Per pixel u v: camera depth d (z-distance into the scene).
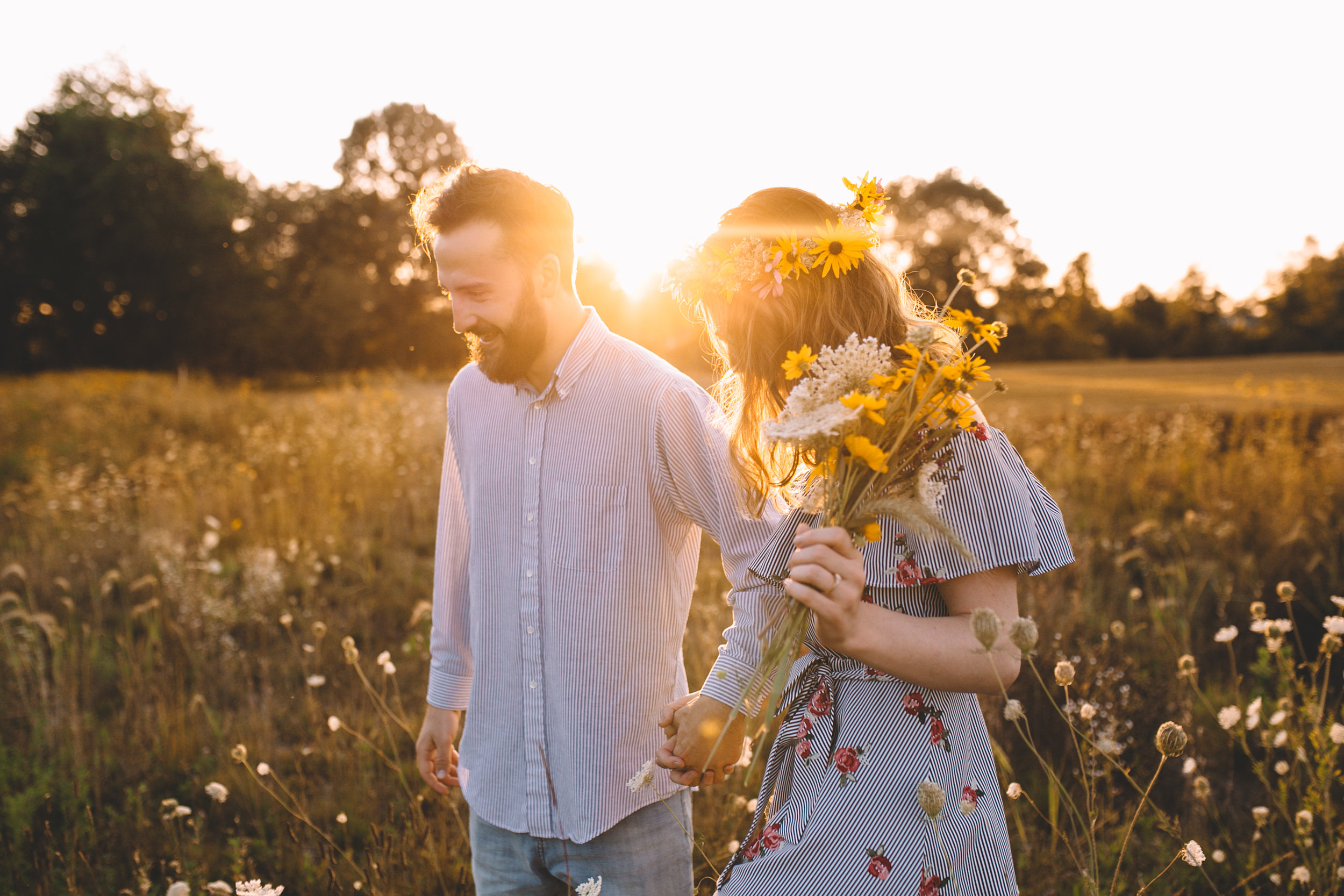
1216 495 6.41
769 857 1.27
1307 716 2.17
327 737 3.16
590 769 1.52
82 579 4.86
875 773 1.22
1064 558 1.20
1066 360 57.25
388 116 43.84
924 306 1.45
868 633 1.10
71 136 31.94
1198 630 3.93
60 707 3.21
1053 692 3.05
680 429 1.50
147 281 33.06
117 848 2.53
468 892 2.25
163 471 7.49
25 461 8.29
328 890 2.27
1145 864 2.36
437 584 1.78
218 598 4.27
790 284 1.31
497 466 1.61
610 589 1.53
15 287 33.06
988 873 1.23
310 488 6.92
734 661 1.41
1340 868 1.91
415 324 43.03
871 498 1.10
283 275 41.72
